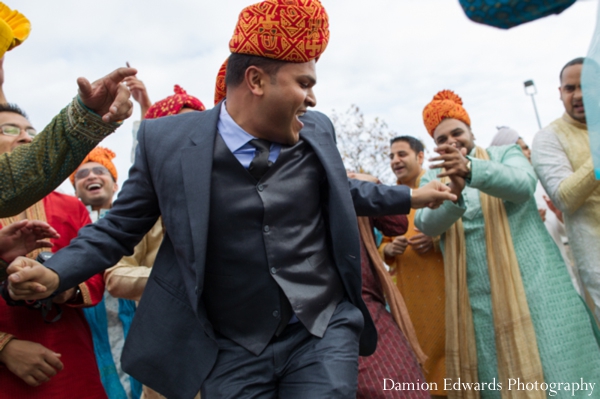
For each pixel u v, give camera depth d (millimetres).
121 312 3799
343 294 2451
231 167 2236
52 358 2492
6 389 2498
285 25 2141
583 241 3639
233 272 2246
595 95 1886
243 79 2252
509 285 3568
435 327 4094
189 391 2234
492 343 3654
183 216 2227
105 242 2289
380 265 3578
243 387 2197
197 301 2154
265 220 2230
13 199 2307
